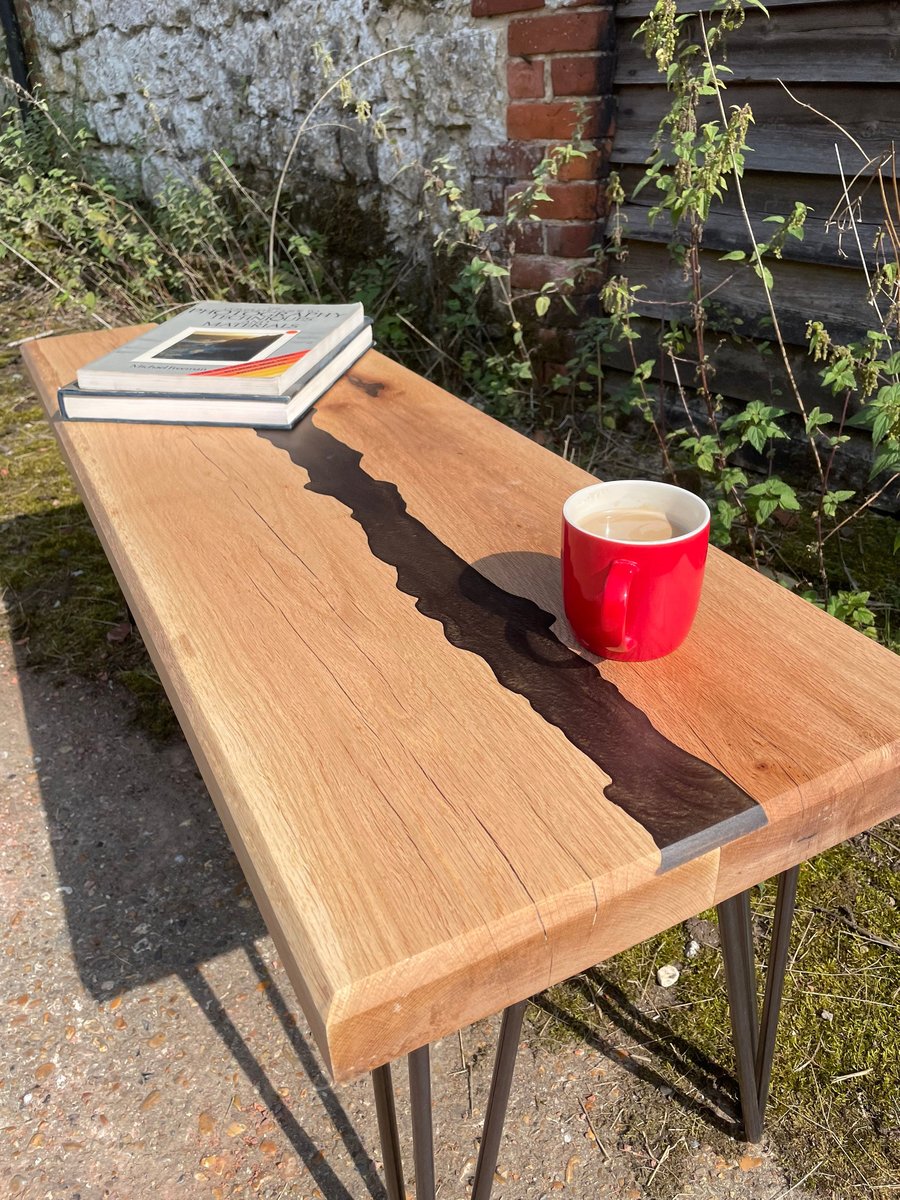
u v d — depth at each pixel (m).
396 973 0.61
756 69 2.29
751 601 0.98
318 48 2.89
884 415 1.70
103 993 1.48
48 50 5.08
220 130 4.13
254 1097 1.33
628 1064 1.34
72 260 3.86
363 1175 1.23
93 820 1.78
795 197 2.34
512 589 1.00
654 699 0.83
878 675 0.85
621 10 2.48
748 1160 1.22
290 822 0.71
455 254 3.09
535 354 2.95
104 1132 1.29
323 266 3.59
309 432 1.41
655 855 0.68
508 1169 1.23
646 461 2.70
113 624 2.29
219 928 1.58
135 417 1.46
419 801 0.73
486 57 2.77
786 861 0.75
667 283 2.67
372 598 0.99
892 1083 1.29
